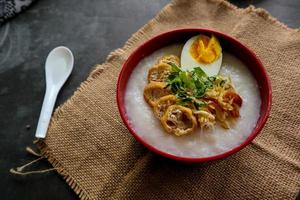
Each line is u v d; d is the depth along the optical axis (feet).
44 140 1.25
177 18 1.44
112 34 1.45
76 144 1.24
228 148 1.08
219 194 1.14
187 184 1.16
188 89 1.10
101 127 1.25
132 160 1.20
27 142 1.28
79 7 1.51
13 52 1.44
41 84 1.37
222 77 1.14
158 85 1.10
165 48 1.23
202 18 1.43
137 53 1.17
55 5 1.52
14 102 1.34
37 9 1.51
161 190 1.15
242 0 1.47
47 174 1.22
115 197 1.16
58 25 1.48
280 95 1.26
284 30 1.37
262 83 1.12
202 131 1.09
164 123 1.07
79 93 1.31
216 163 1.17
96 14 1.49
